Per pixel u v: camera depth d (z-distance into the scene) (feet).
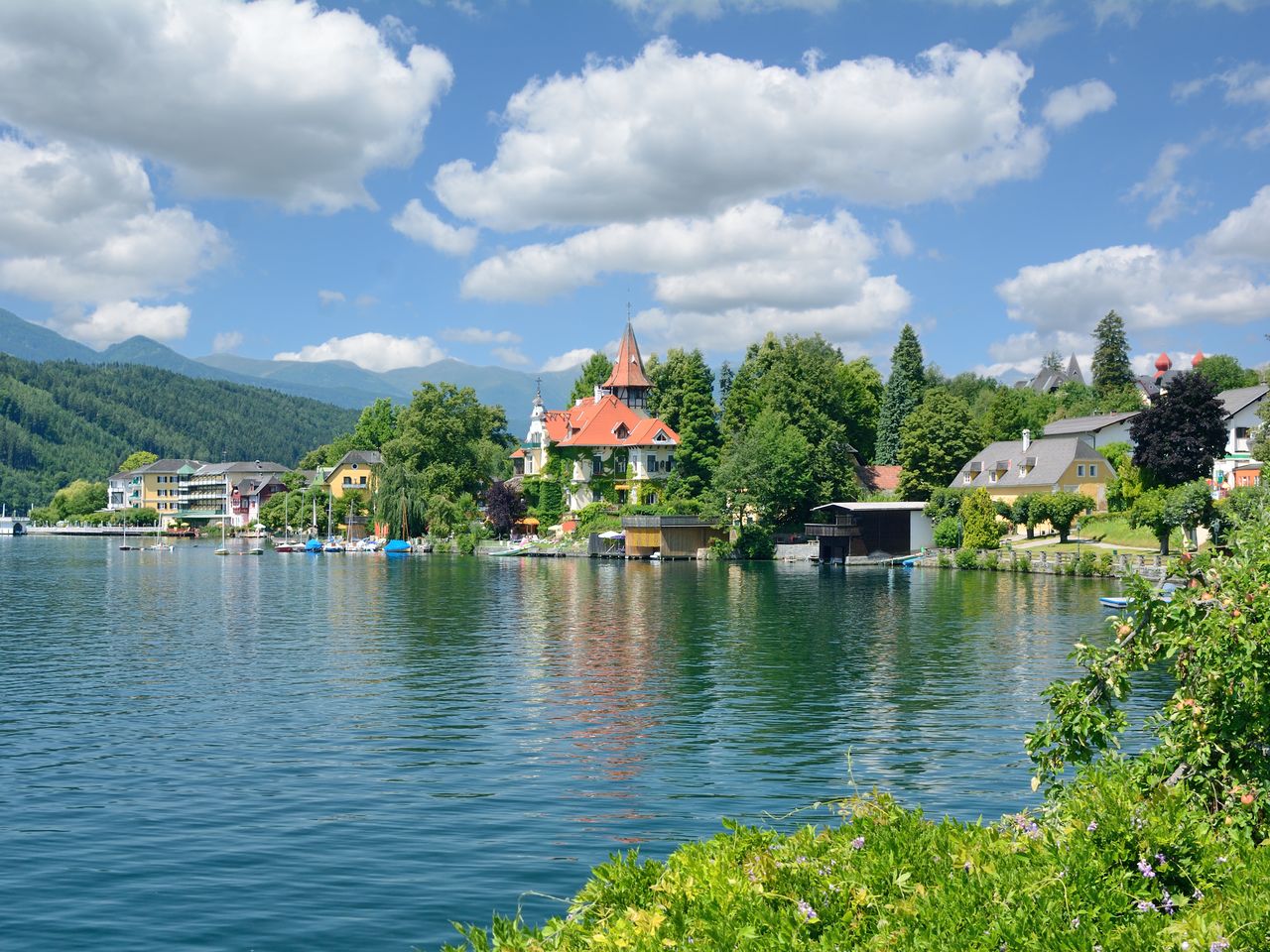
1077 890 31.76
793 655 163.43
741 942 30.04
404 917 60.03
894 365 579.89
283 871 67.46
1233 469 343.67
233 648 178.19
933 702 124.57
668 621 214.69
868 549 416.26
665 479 533.55
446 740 105.60
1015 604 242.78
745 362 580.71
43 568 449.89
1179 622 42.98
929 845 36.45
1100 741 44.52
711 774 91.97
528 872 67.41
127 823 77.56
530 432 605.73
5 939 57.00
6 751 100.78
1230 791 40.01
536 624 212.43
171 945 56.39
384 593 296.51
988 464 459.32
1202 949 28.32
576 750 101.14
